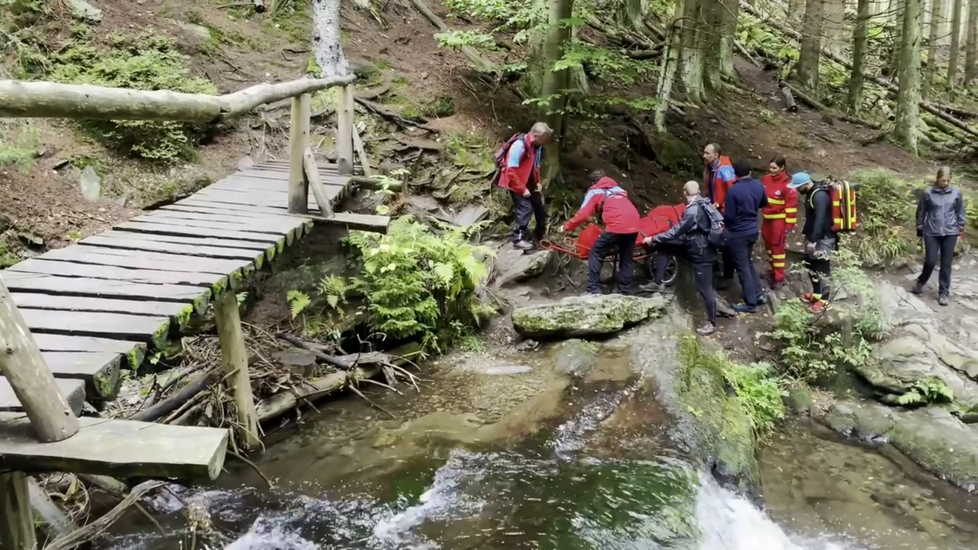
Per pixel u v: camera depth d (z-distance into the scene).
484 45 9.40
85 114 2.49
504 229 8.22
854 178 10.94
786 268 8.70
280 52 9.28
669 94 11.02
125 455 2.21
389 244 6.23
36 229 5.75
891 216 9.95
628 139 10.41
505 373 6.02
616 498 4.11
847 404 6.57
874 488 5.33
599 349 6.25
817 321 7.29
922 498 5.21
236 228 5.09
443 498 4.18
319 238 6.20
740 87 14.20
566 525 3.84
